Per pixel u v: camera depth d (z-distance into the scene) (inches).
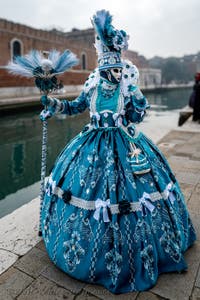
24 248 87.9
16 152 343.6
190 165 171.8
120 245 69.5
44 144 87.0
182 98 1539.1
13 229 98.0
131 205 71.1
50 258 81.4
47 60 77.4
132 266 70.7
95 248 70.2
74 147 81.5
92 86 80.3
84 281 73.4
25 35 1128.8
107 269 70.7
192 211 111.2
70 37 1894.7
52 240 77.9
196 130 288.2
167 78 3132.4
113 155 74.8
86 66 1582.2
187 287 72.2
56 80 81.6
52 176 82.7
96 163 74.3
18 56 81.5
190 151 205.9
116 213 70.1
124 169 73.8
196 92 340.5
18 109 725.9
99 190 72.6
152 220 73.3
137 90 74.7
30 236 94.0
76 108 87.0
